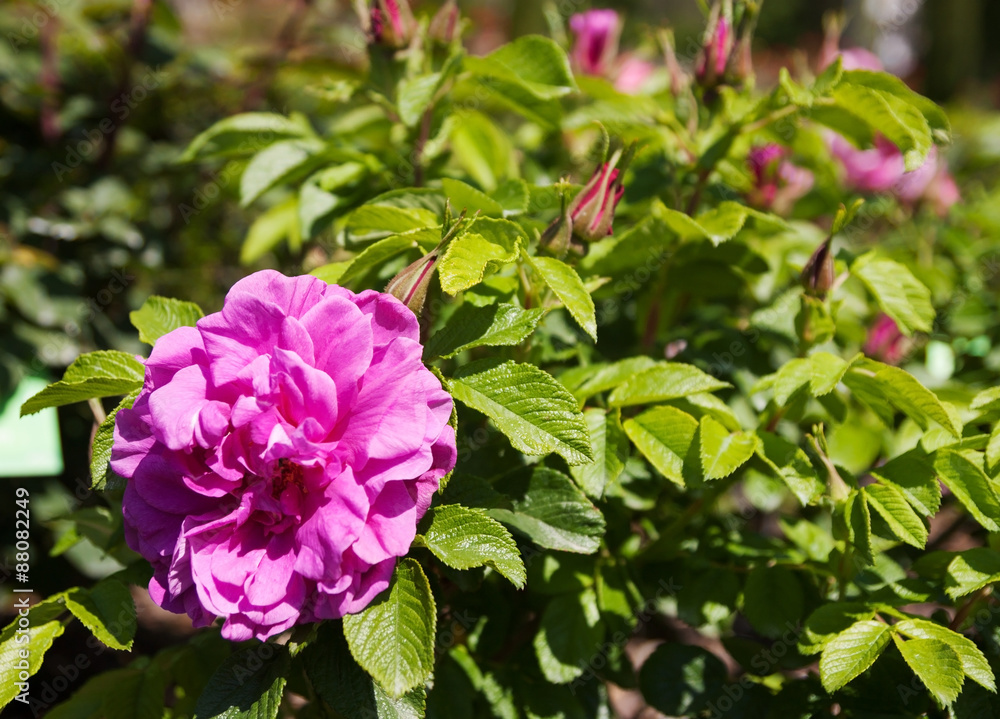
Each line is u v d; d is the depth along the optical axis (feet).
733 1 2.25
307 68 3.06
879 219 3.26
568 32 2.67
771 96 2.18
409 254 2.14
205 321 1.85
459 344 1.96
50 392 1.93
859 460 2.33
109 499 2.17
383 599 1.86
